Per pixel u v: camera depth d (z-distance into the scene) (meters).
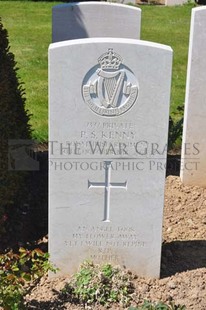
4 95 3.00
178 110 3.96
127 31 3.82
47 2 9.28
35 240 2.89
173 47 6.57
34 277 2.47
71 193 2.52
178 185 3.37
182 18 8.23
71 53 2.36
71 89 2.39
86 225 2.56
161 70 2.38
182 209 3.15
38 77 5.27
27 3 9.14
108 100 2.41
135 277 2.62
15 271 2.38
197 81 3.18
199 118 3.25
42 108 4.46
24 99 3.51
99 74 2.38
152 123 2.44
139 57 2.38
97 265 2.59
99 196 2.53
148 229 2.57
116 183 2.51
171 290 2.54
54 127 2.43
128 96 2.41
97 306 2.45
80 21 3.80
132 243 2.59
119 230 2.57
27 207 3.18
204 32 3.09
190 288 2.54
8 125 2.99
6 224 2.99
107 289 2.48
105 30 3.82
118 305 2.46
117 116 2.43
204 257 2.75
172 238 2.90
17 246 2.83
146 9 8.95
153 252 2.60
